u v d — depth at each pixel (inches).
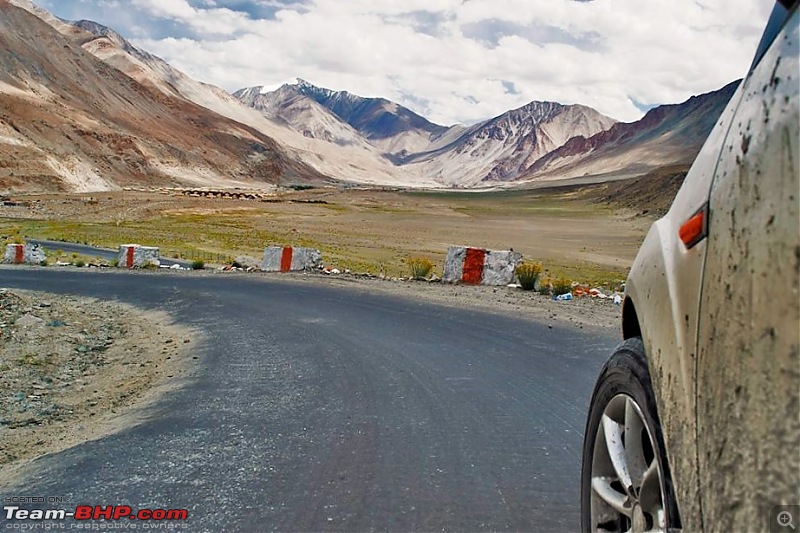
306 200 7691.9
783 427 65.5
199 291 792.9
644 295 104.0
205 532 174.9
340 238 3078.2
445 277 839.1
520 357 375.2
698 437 81.4
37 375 418.9
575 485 197.0
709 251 83.0
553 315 527.5
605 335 437.4
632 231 4104.3
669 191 6825.8
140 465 228.1
